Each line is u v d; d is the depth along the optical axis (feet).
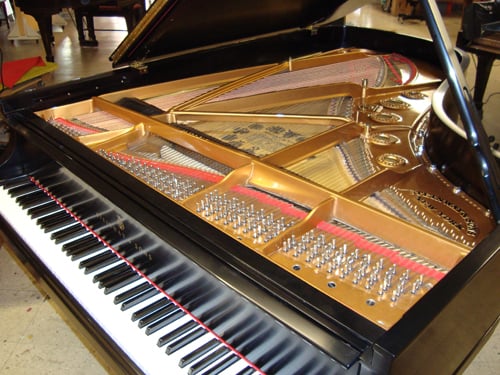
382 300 3.53
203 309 3.98
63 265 4.94
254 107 7.85
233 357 3.75
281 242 4.17
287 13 9.39
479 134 4.33
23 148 6.32
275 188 5.23
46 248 5.20
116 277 4.61
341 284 3.70
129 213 4.25
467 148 5.40
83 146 5.40
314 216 4.45
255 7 8.33
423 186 5.65
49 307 8.64
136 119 6.47
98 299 4.47
